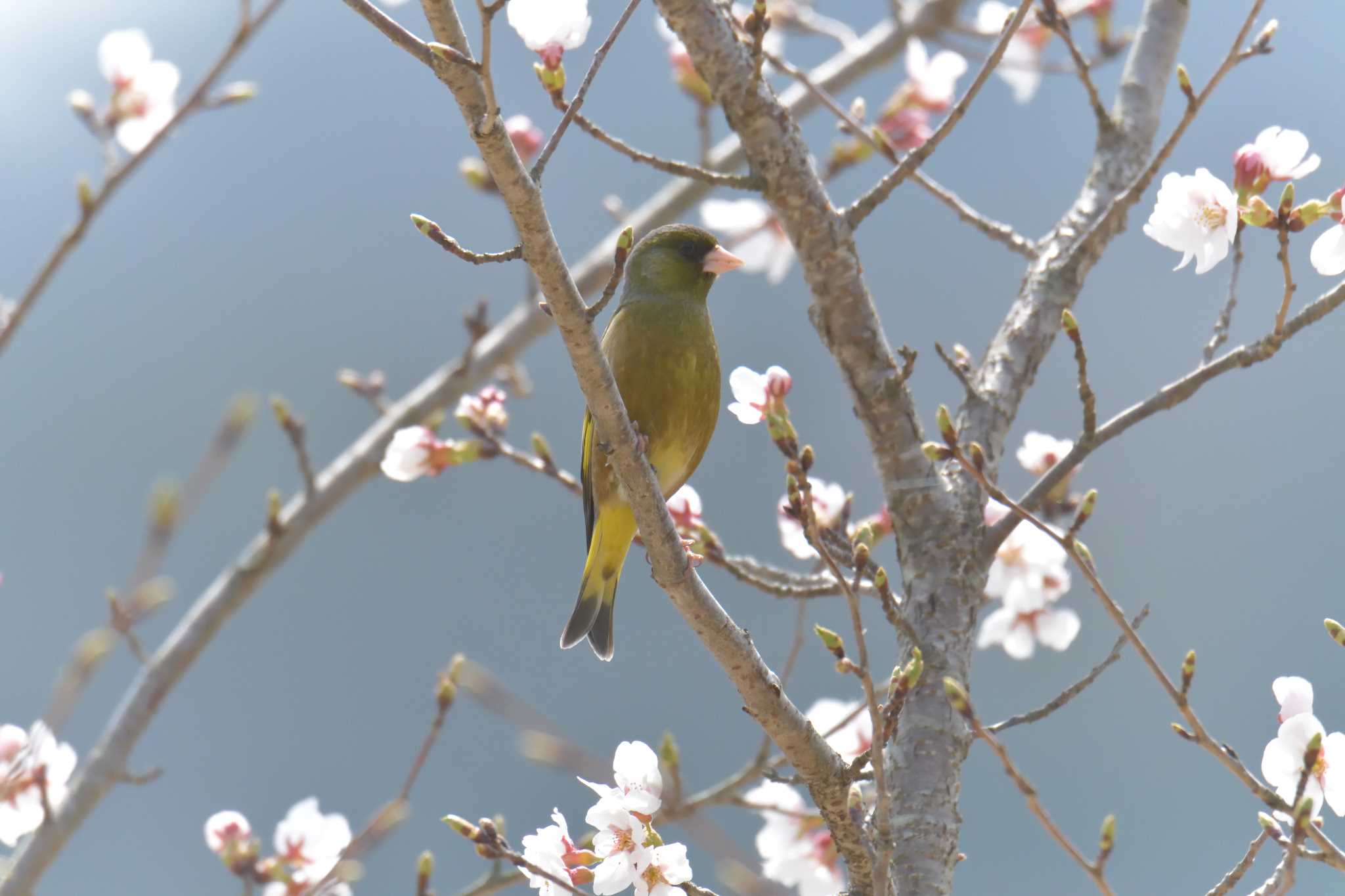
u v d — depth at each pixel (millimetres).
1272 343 5160
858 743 6398
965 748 5105
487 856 4629
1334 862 4008
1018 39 8844
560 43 5012
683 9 5574
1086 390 5367
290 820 5777
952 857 4930
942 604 5371
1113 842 3703
